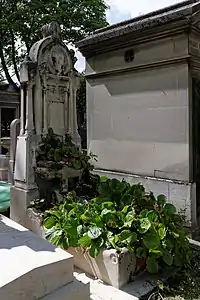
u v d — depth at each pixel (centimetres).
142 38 460
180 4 427
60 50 423
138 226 276
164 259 271
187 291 257
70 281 207
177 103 432
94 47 546
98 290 253
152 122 470
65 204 327
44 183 402
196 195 429
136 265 272
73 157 403
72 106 446
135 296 245
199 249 357
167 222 300
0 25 1345
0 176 798
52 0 1354
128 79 503
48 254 206
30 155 392
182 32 411
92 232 274
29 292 179
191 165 424
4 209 449
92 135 582
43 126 410
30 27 1393
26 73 392
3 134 1358
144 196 345
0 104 1351
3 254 203
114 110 534
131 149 507
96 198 337
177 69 428
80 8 1402
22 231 252
